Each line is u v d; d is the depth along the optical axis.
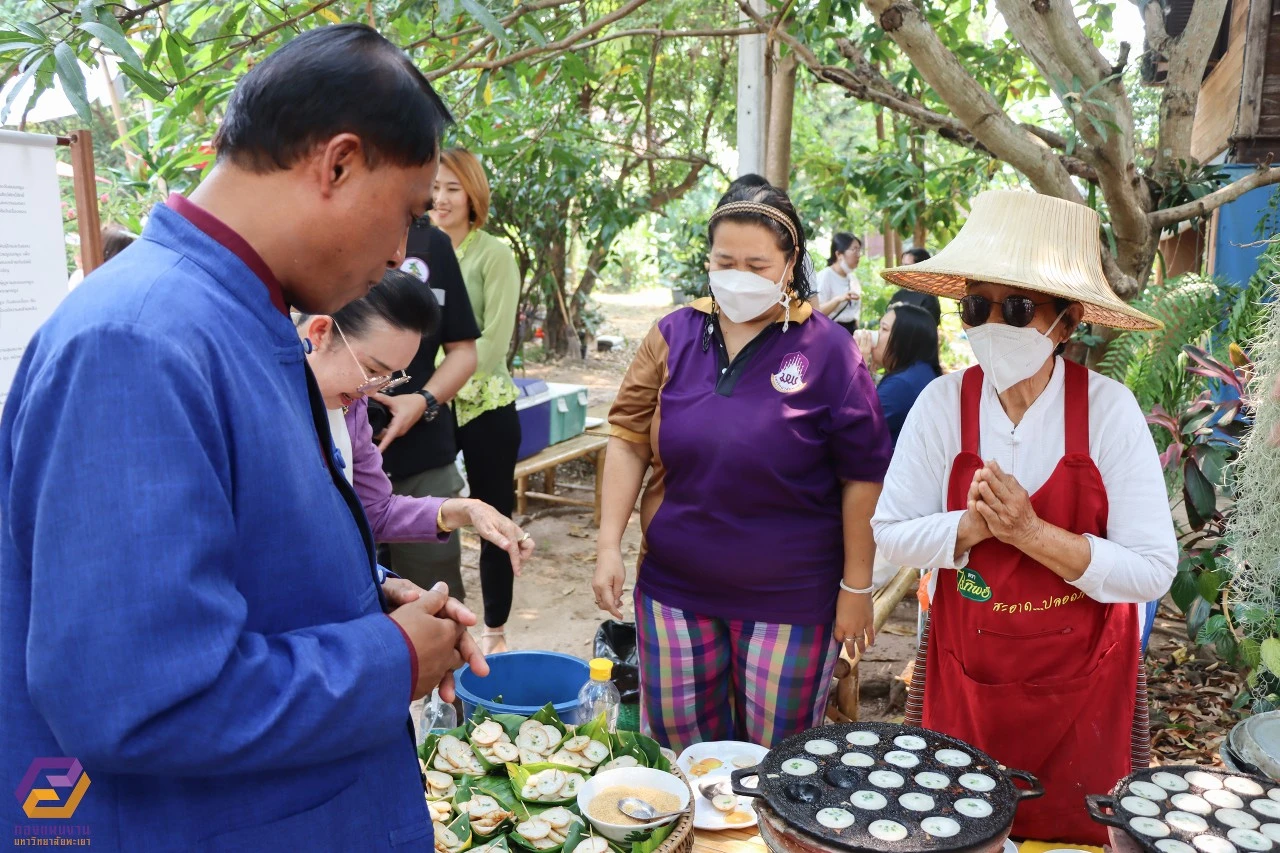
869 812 1.55
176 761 0.92
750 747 2.24
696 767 2.15
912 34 3.01
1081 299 1.81
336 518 1.13
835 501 2.42
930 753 1.75
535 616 4.69
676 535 2.41
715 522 2.36
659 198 9.44
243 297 1.06
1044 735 1.91
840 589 2.43
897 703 3.71
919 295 4.22
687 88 9.73
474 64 3.35
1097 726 1.91
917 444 2.05
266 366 1.06
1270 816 1.51
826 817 1.54
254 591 1.04
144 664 0.87
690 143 10.18
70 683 0.87
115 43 2.19
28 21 2.36
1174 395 3.82
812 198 7.12
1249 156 5.31
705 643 2.46
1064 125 4.98
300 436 1.09
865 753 1.75
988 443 1.96
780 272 2.27
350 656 1.03
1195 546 3.85
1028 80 5.47
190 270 1.03
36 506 0.94
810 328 2.35
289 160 1.04
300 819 1.08
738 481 2.31
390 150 1.06
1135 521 1.89
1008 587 1.90
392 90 1.05
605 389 10.66
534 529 5.96
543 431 5.54
